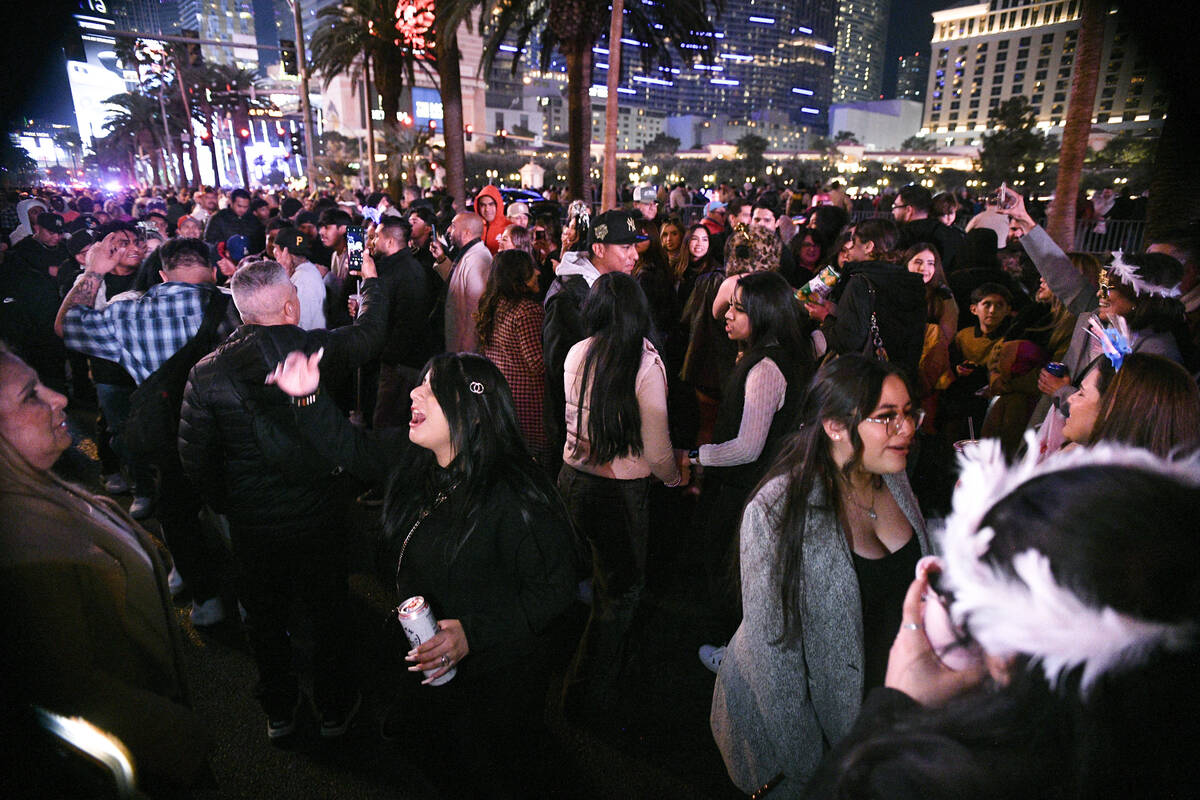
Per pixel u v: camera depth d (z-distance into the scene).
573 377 2.66
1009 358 3.60
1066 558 0.63
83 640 1.26
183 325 3.19
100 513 1.47
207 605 3.42
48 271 7.36
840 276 3.82
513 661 1.97
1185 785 0.67
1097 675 0.64
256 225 7.10
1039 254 3.43
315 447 2.18
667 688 3.06
